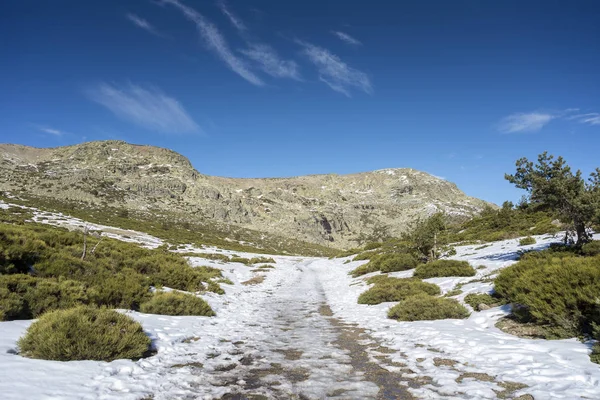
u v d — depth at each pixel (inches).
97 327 240.4
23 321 286.7
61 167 7564.0
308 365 242.8
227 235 4247.0
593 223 532.4
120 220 3029.0
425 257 941.2
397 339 318.3
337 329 382.9
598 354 211.5
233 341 319.6
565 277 279.6
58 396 163.9
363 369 232.4
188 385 199.6
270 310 530.6
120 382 193.2
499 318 343.9
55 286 341.1
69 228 1724.9
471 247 1013.2
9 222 1355.8
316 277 1224.2
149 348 269.4
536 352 237.3
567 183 545.3
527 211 611.2
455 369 223.6
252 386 199.8
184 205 7175.2
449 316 387.9
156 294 446.9
